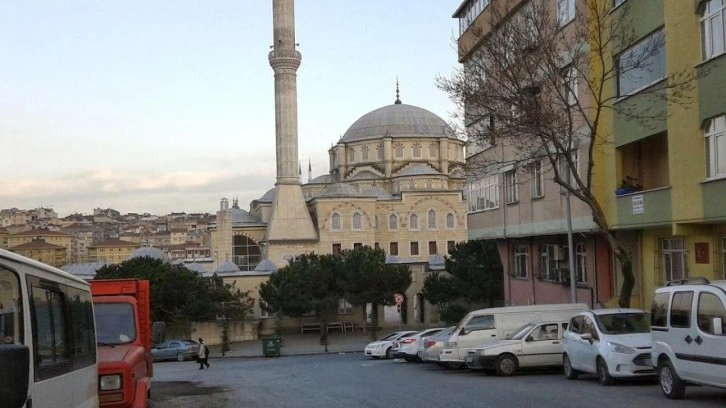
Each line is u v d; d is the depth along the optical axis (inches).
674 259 913.5
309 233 3548.2
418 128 4276.6
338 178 4338.1
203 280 2364.7
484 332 975.6
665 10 820.0
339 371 1054.4
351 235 3641.7
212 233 3853.3
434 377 858.1
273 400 662.5
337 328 2751.0
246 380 959.6
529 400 569.0
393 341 1537.9
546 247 1288.1
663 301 562.3
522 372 883.4
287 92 3503.9
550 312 968.3
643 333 679.7
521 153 1159.0
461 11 1449.3
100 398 413.1
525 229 1237.7
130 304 529.7
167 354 1935.3
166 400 721.6
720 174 737.0
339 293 2420.0
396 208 3880.4
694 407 497.4
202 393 791.1
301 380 889.5
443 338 1098.7
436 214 3909.9
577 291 1164.5
